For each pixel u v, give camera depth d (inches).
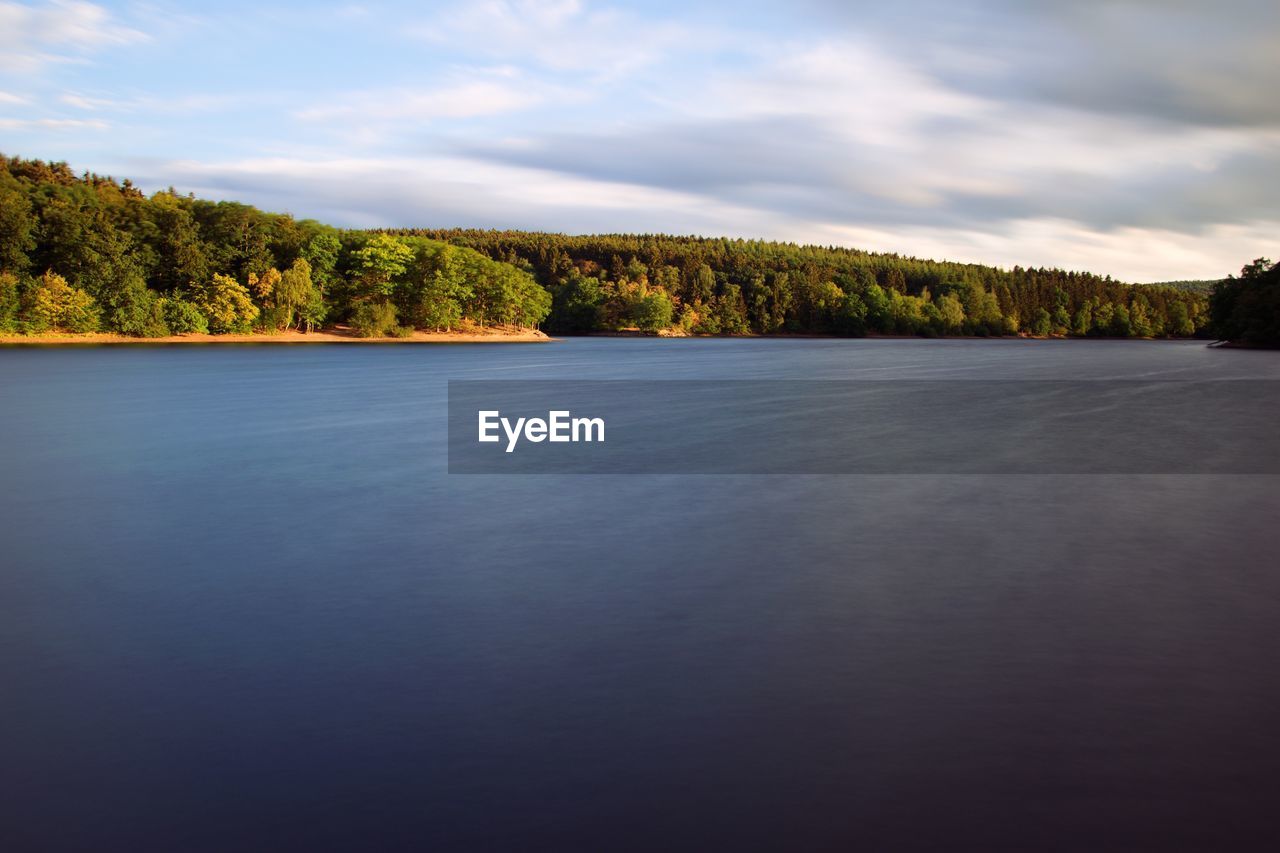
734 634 359.3
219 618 378.3
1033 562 482.9
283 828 215.6
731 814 221.9
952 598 412.8
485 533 550.3
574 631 362.9
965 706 287.4
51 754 253.3
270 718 276.5
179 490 688.4
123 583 432.5
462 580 441.7
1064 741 262.8
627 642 349.1
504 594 417.4
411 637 354.3
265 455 872.9
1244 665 325.4
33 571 454.0
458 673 315.0
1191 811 225.3
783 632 362.3
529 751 254.8
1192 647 345.1
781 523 585.0
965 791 234.1
